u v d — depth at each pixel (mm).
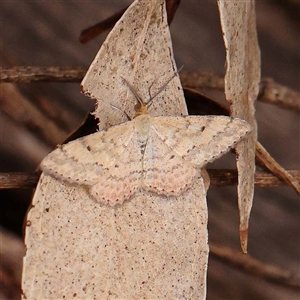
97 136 186
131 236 185
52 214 183
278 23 256
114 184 186
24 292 181
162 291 185
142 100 187
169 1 195
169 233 186
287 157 243
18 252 217
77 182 184
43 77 204
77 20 242
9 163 231
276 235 239
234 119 188
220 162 236
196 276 186
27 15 241
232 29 186
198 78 213
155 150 188
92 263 183
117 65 185
